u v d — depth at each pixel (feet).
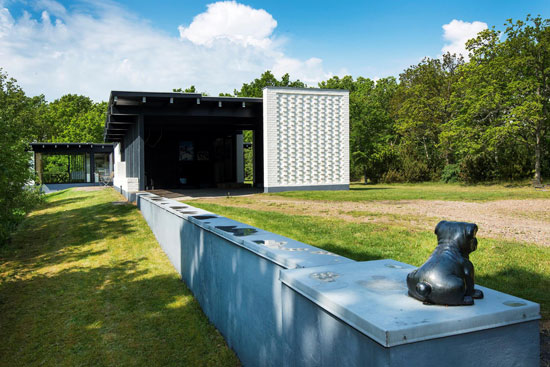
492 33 84.79
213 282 14.42
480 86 84.48
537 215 31.71
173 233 22.12
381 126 122.72
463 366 5.01
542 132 80.12
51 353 12.92
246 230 12.94
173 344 13.19
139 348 13.00
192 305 16.60
